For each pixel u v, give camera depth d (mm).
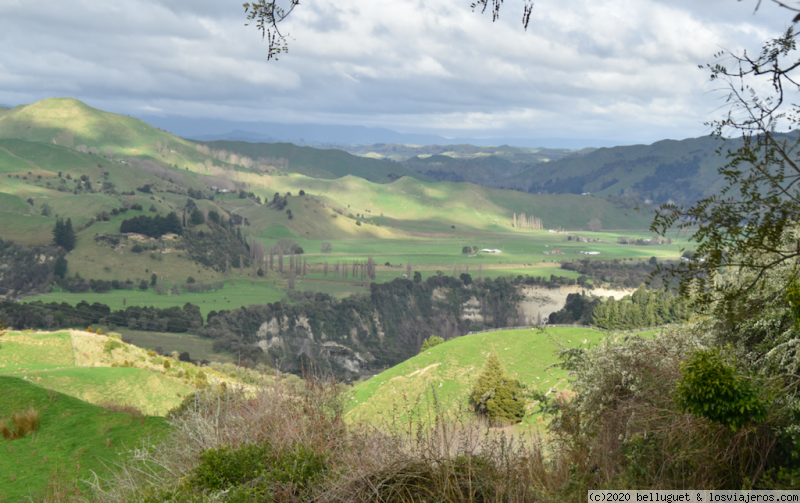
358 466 6980
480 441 7379
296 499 7035
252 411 9156
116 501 8688
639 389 9422
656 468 7848
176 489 7676
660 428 8062
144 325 140500
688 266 6184
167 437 10320
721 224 5836
